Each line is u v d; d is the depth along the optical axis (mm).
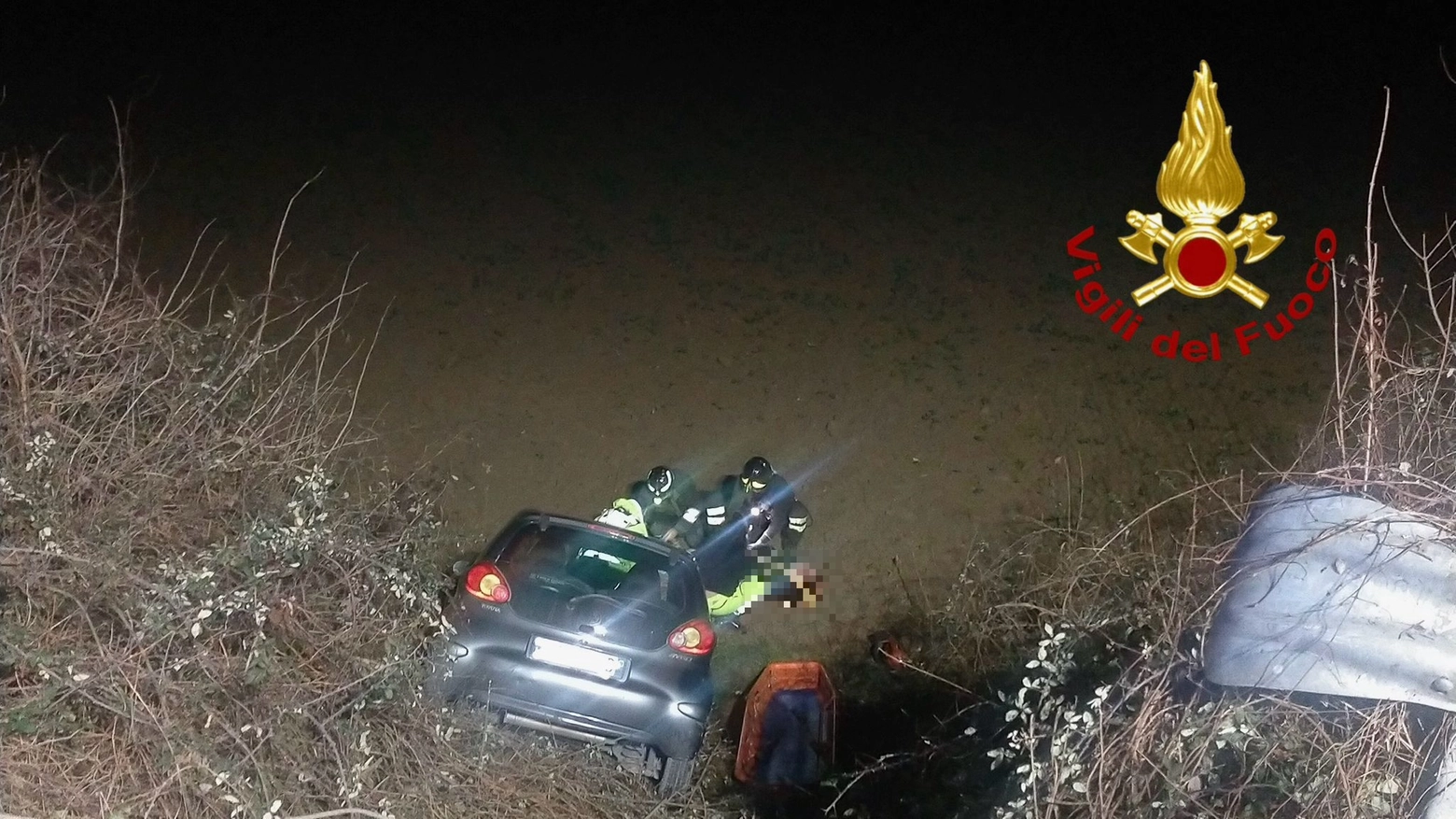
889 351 13008
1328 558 2641
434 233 14469
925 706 7102
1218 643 2768
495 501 9609
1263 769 3402
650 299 13578
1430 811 2623
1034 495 10531
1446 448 3588
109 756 4102
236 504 5508
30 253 5605
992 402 12117
